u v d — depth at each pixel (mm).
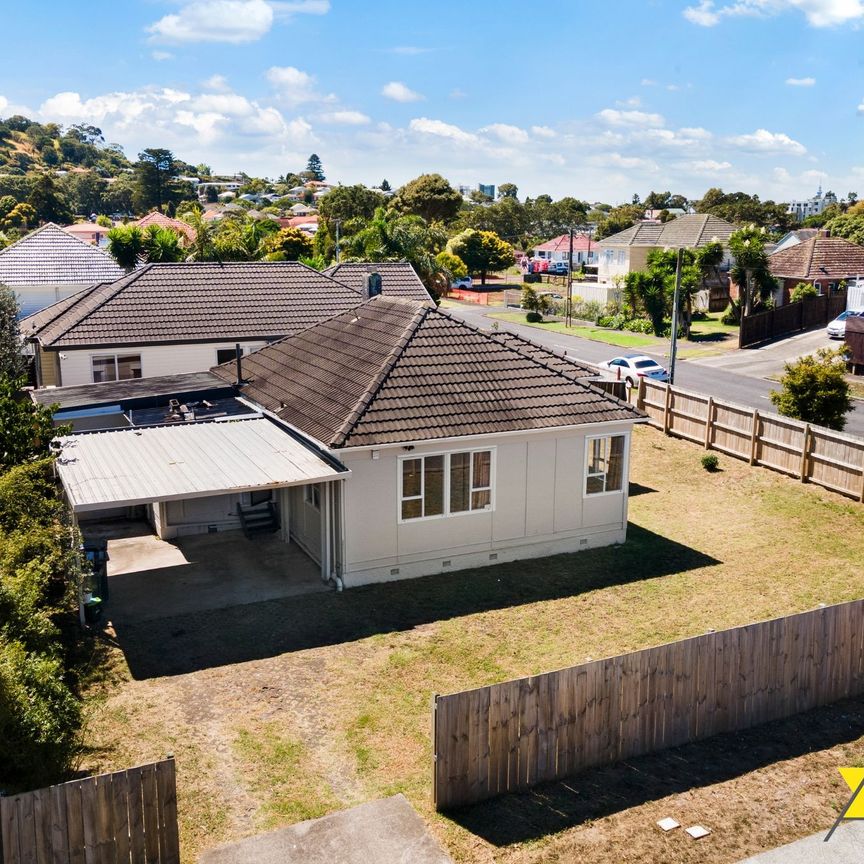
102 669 14312
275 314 33250
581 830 10320
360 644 15305
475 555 18938
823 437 23469
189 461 17750
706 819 10570
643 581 18219
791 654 12820
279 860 9742
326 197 123000
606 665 11344
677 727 12078
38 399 23734
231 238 56781
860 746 12227
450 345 20516
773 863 9828
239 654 14906
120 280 34594
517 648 15242
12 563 13789
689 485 24656
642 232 72312
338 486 17406
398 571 18203
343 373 20484
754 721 12727
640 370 38125
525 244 125750
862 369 40594
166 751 11969
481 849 9969
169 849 9250
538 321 61875
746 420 26109
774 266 58625
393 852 9852
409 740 12375
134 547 20016
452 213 120875
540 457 19141
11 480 14906
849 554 19500
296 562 19094
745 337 48812
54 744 10258
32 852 8609
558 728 11172
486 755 10758
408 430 17719
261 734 12453
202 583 17922
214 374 25406
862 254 58719
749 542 20375
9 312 31469
